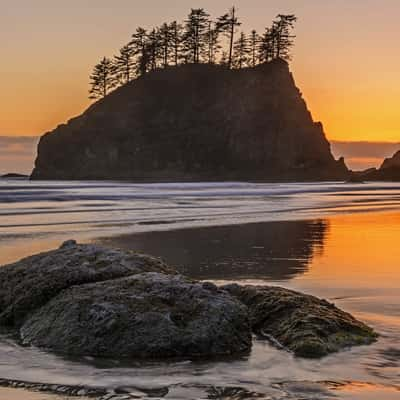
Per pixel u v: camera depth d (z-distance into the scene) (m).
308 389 6.27
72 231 23.14
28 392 6.16
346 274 13.59
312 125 127.25
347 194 58.78
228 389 6.26
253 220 28.36
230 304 7.88
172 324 7.52
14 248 18.20
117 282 8.27
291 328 8.02
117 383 6.45
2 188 54.03
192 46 137.25
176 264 15.05
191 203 40.62
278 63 131.12
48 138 127.56
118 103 131.38
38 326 8.05
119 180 115.69
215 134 123.00
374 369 6.96
